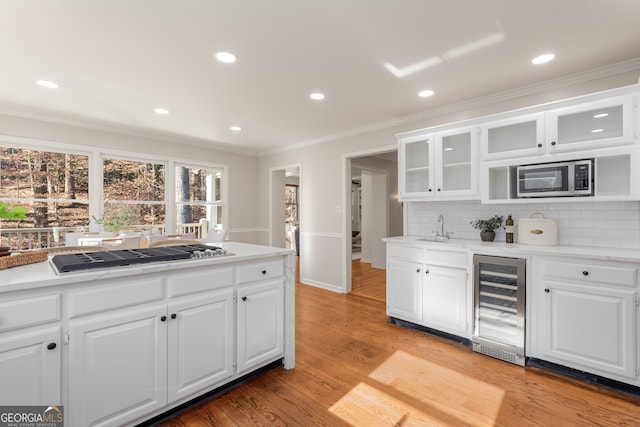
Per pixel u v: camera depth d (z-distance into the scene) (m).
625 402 1.91
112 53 2.34
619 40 2.15
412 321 3.11
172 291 1.73
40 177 3.94
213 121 4.06
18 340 1.26
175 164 5.14
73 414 1.41
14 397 1.27
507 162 2.71
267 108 3.54
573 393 2.01
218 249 2.13
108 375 1.51
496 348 2.51
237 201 5.89
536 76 2.71
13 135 3.66
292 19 1.94
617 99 2.21
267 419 1.76
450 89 2.99
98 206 4.31
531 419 1.76
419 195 3.30
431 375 2.25
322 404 1.90
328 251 4.84
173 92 3.08
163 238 3.91
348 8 1.83
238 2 1.77
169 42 2.19
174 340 1.74
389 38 2.15
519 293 2.39
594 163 2.33
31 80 2.80
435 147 3.17
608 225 2.49
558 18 1.92
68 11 1.83
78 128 4.14
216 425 1.71
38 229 3.94
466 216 3.31
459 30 2.06
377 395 2.00
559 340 2.23
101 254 1.82
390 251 3.32
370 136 4.27
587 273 2.11
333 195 4.77
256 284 2.15
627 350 1.98
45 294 1.33
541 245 2.63
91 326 1.45
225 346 1.98
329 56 2.39
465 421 1.75
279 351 2.29
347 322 3.37
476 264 2.63
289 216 10.04
